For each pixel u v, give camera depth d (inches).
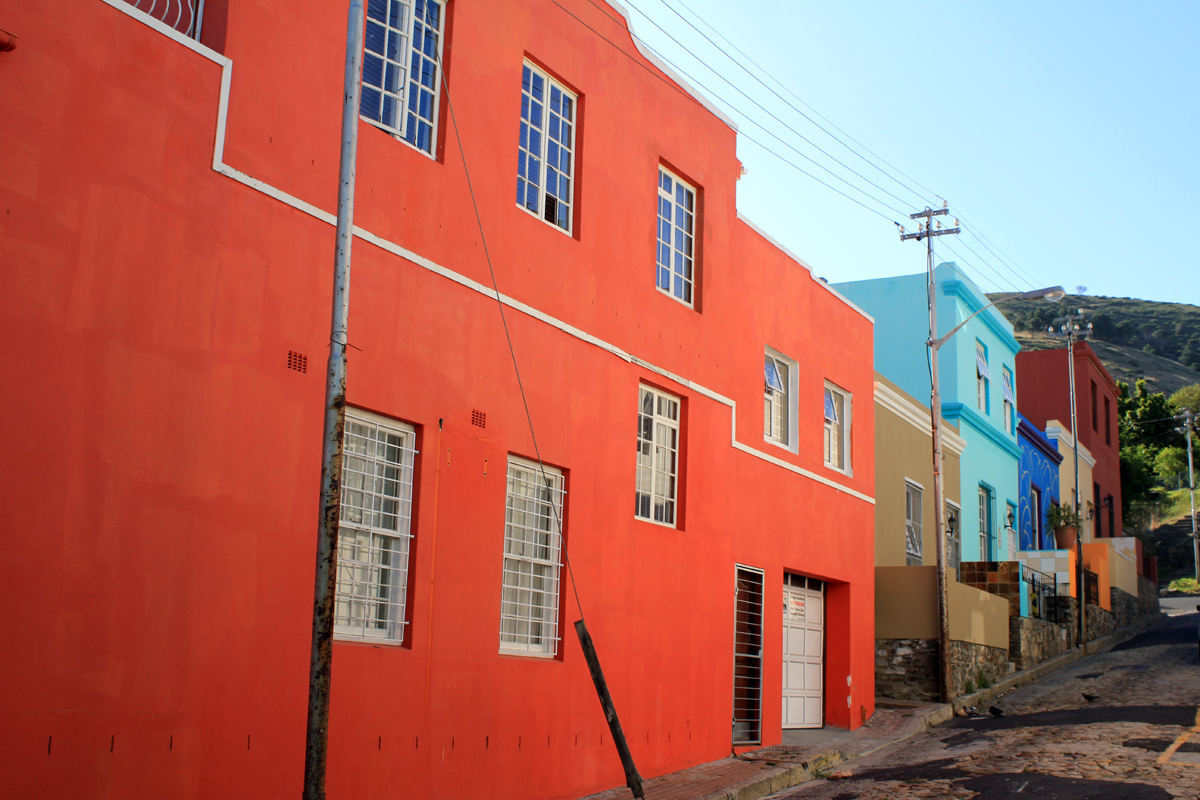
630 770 356.8
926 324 1082.1
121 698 280.7
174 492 300.4
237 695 309.9
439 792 374.0
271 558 325.4
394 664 361.7
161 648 291.9
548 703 431.5
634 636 490.0
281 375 335.6
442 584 385.7
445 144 409.7
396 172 386.9
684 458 544.7
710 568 554.6
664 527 521.7
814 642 687.1
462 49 422.6
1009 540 1208.2
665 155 550.6
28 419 268.1
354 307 363.3
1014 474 1255.5
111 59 296.5
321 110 360.8
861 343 767.7
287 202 343.9
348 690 343.9
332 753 336.5
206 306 315.3
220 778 302.5
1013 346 1280.8
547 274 457.4
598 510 474.9
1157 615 1523.1
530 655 433.4
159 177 306.2
